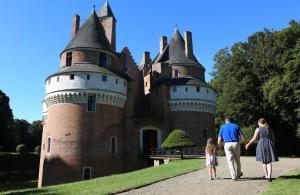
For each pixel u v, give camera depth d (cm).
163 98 5050
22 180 5975
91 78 4206
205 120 5059
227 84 5131
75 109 4138
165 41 6134
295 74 4238
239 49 5388
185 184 1345
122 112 4528
